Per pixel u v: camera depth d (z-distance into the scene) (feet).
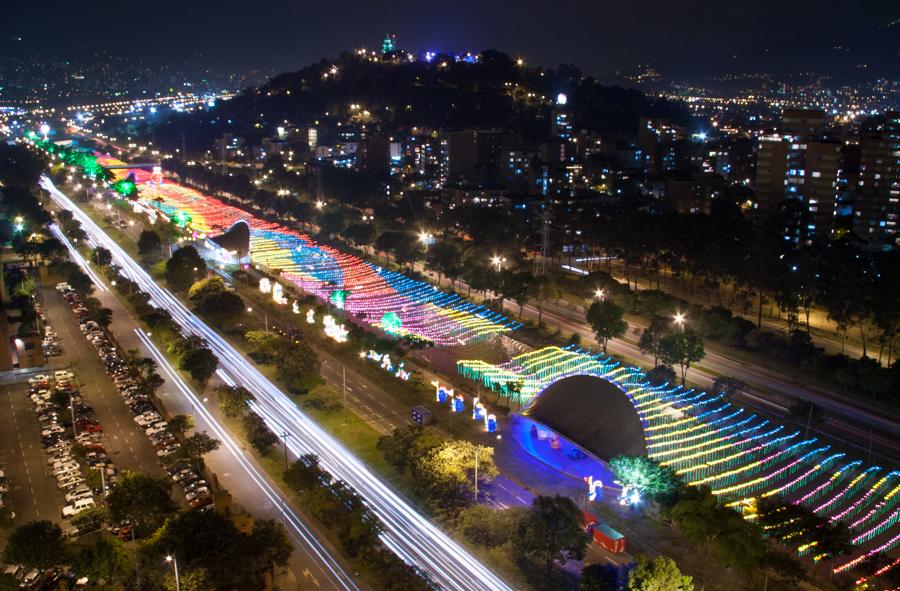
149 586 425.69
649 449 613.52
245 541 433.07
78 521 483.10
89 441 615.16
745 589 442.09
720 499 539.70
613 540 474.90
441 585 436.76
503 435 637.71
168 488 504.43
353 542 474.90
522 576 448.65
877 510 529.04
